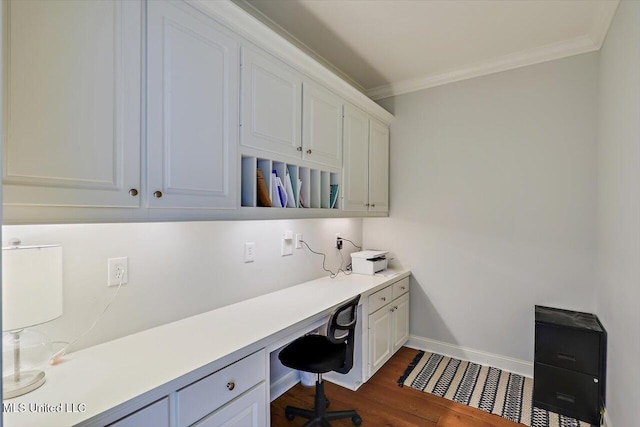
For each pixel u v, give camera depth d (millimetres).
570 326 2172
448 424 2053
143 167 1231
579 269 2469
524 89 2652
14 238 1167
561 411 2172
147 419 1062
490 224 2809
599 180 2312
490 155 2801
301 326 1713
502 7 2012
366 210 2842
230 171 1574
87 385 1082
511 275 2723
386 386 2463
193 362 1239
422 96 3105
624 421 1704
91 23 1083
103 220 1124
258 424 1468
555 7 2008
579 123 2457
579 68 2449
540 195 2605
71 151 1037
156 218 1276
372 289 2432
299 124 2039
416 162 3146
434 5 1995
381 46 2484
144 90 1231
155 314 1592
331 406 2213
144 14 1229
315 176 2238
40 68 968
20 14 929
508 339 2734
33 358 1131
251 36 1670
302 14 2084
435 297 3062
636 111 1549
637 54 1534
